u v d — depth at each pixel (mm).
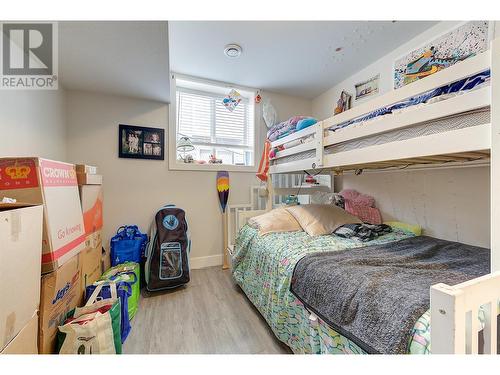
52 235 1043
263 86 2930
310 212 2045
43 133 1732
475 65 778
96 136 2279
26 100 1510
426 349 655
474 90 776
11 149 1353
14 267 750
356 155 1291
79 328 1090
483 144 756
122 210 2389
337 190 2773
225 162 3006
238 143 3055
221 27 1813
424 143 939
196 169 2691
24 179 993
